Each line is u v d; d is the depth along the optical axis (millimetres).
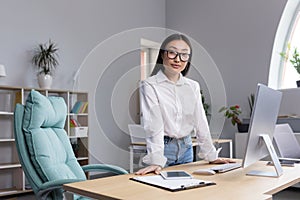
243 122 4918
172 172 1509
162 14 6000
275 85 4883
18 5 4145
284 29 4871
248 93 4934
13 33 4086
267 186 1305
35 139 1729
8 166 3668
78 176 1914
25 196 3740
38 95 1826
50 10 4465
